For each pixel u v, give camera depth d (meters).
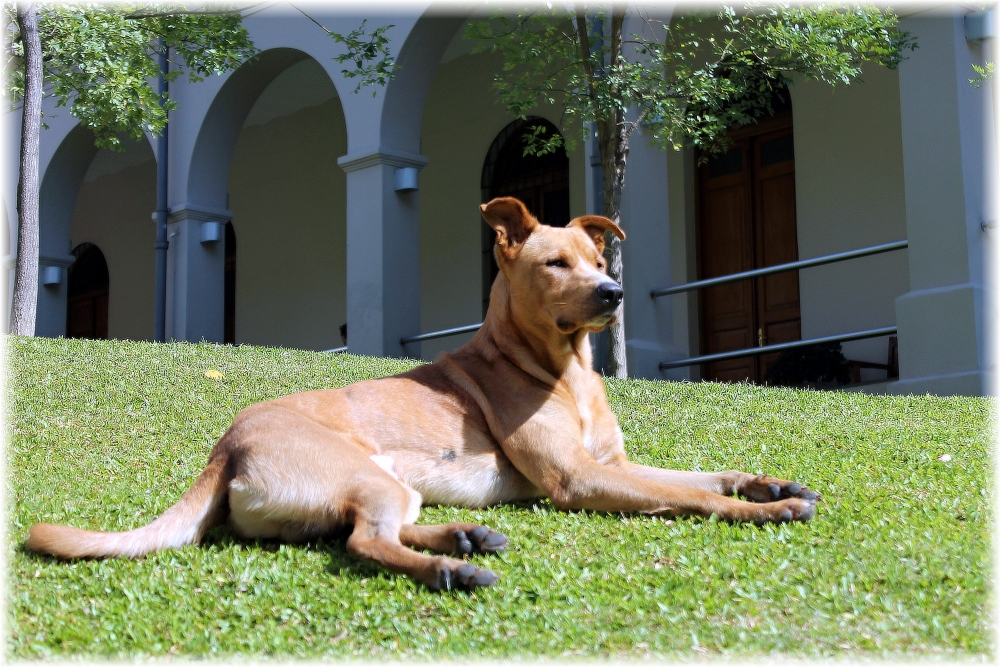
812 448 5.21
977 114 9.15
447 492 3.91
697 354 13.92
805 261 9.94
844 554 3.23
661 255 11.09
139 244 21.53
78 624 2.86
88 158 17.06
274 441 3.52
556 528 3.62
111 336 22.05
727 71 11.96
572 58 9.44
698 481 4.05
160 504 4.21
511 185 15.65
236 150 19.84
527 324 4.09
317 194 18.23
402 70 11.96
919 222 9.18
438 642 2.72
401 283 12.05
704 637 2.69
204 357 8.07
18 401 6.26
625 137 9.20
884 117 12.04
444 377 4.16
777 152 13.43
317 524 3.44
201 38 10.99
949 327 8.80
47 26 10.30
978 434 5.61
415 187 11.98
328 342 17.81
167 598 3.05
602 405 4.28
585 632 2.74
